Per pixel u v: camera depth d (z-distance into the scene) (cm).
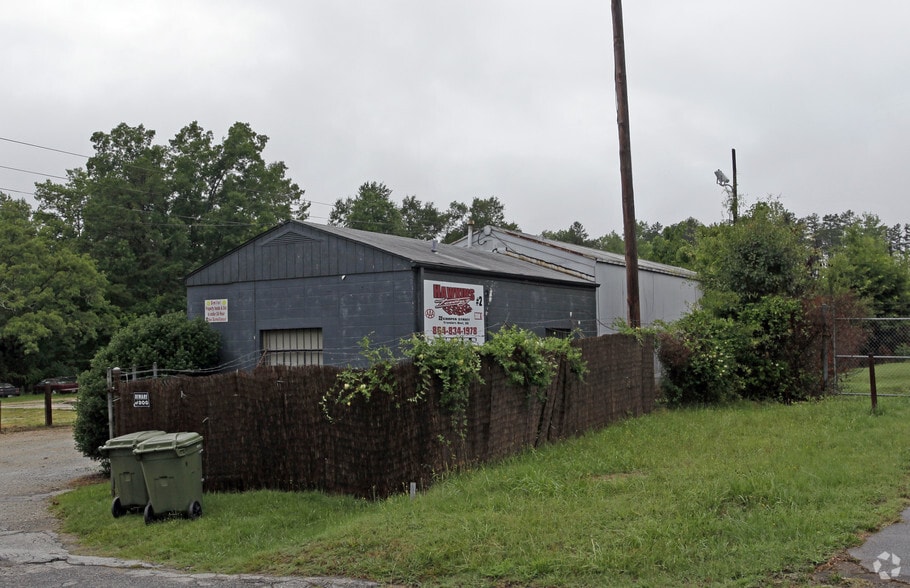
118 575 724
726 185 2709
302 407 1030
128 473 977
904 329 2338
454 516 766
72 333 4900
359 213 6350
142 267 5138
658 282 2830
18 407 3206
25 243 4738
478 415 1033
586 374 1331
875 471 891
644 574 598
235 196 5050
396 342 1587
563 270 2425
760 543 645
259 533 837
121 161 5156
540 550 657
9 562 791
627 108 1691
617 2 1695
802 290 1952
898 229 9456
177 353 1644
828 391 1720
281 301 1741
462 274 1708
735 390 1750
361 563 676
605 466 980
